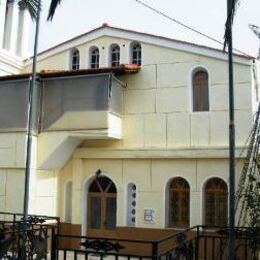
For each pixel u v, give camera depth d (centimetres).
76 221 1546
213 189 1403
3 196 1480
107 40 1633
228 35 884
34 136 1471
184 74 1480
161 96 1498
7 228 1257
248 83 1381
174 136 1463
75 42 1680
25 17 1900
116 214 1508
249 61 1384
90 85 1448
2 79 1515
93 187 1577
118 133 1495
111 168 1533
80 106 1452
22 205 1449
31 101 1280
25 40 1889
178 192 1453
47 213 1534
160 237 1427
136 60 1587
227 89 1412
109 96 1426
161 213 1441
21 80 1496
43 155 1473
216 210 1388
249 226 1170
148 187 1472
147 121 1503
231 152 902
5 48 1833
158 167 1469
